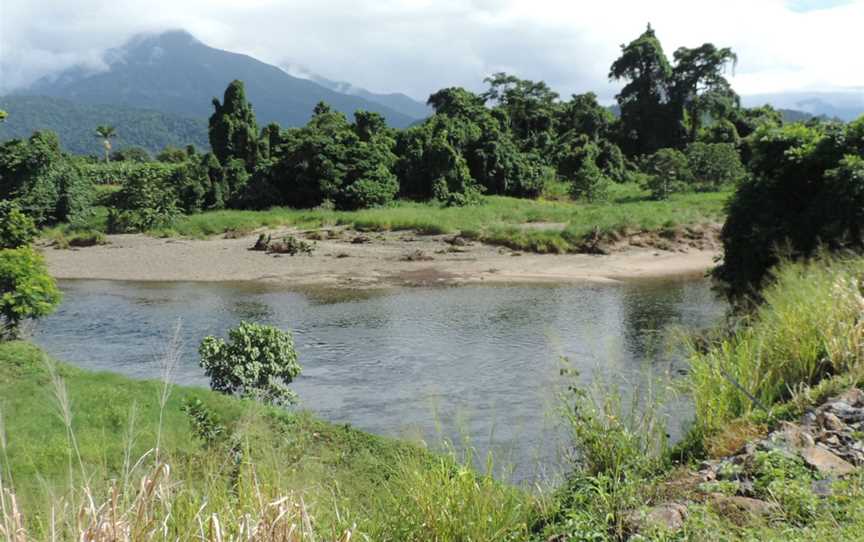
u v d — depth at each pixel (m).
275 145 76.56
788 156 18.39
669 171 69.56
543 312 27.16
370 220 49.88
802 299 7.93
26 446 7.45
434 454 5.55
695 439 5.73
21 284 18.73
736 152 76.19
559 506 4.66
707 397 6.16
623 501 4.37
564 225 48.88
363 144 65.88
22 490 3.62
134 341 23.44
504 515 4.36
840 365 6.63
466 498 4.28
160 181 57.03
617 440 5.25
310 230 49.88
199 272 37.94
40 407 11.16
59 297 19.52
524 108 97.44
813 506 3.94
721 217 47.41
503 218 51.94
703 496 4.39
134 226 53.09
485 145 73.00
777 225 18.08
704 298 29.67
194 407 10.70
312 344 22.53
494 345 21.81
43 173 55.69
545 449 8.77
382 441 10.09
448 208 59.53
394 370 19.20
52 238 50.38
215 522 3.18
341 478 6.55
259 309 28.62
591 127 100.00
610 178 85.31
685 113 102.88
